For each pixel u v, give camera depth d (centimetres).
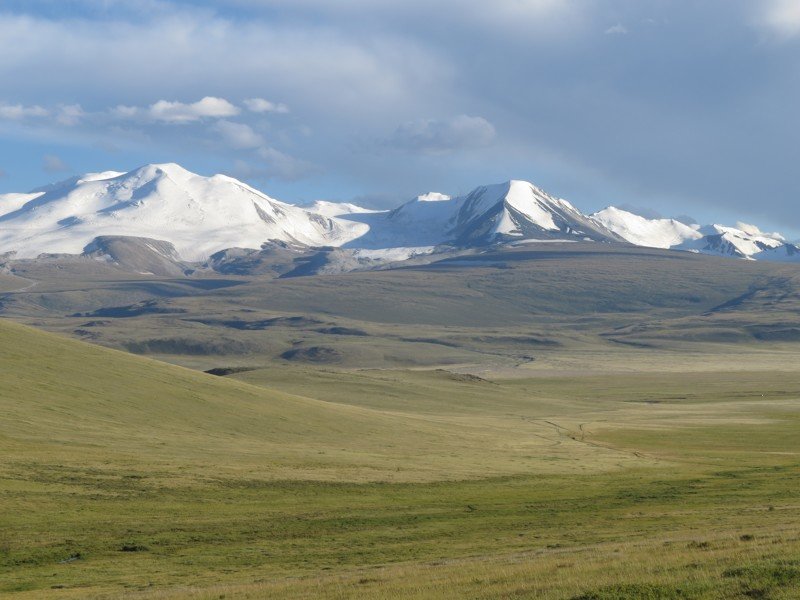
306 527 7331
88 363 15762
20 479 8400
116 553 6334
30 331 17288
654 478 10869
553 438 16588
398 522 7575
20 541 6556
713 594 3453
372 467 10956
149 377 15850
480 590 4056
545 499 8988
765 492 9100
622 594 3531
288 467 10406
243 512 7938
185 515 7688
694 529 6438
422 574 4769
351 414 16725
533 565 4644
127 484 8662
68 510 7556
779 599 3309
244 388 17012
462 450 13725
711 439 16962
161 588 5153
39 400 12788
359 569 5488
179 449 11156
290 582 4950
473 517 7844
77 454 9869
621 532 6581
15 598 4959
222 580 5369
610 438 17088
